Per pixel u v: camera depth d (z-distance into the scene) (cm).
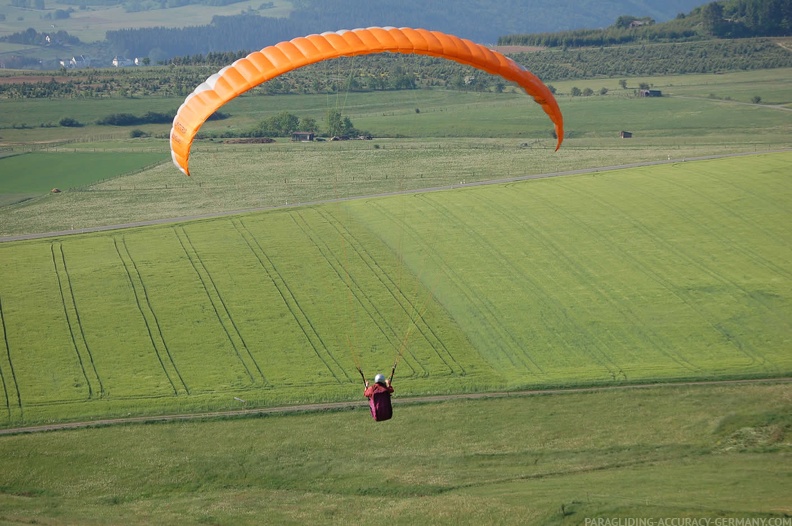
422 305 8069
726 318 7750
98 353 7219
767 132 18675
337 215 10825
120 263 9244
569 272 8850
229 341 7388
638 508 4203
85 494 5062
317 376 6762
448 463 5253
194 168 15300
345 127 18938
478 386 6550
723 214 10488
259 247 9625
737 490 4475
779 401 5953
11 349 7300
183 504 4850
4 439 5856
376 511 4566
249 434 5834
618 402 6153
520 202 11250
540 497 4516
